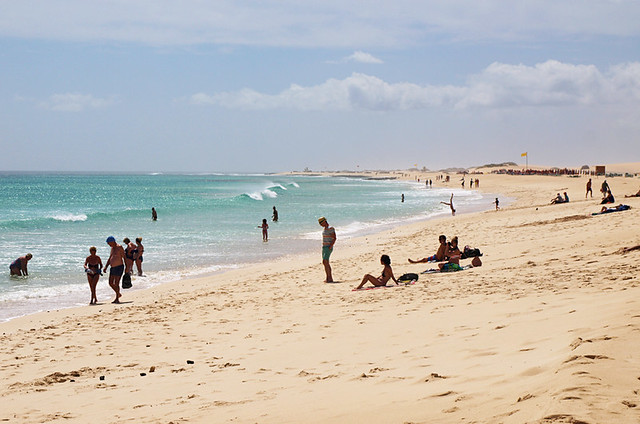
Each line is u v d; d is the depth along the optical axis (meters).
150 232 32.31
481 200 64.75
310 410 4.70
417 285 13.21
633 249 13.26
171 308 13.15
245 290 15.30
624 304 6.73
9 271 19.39
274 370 6.91
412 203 61.81
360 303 11.69
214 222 38.88
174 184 151.12
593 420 3.00
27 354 9.23
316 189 114.19
